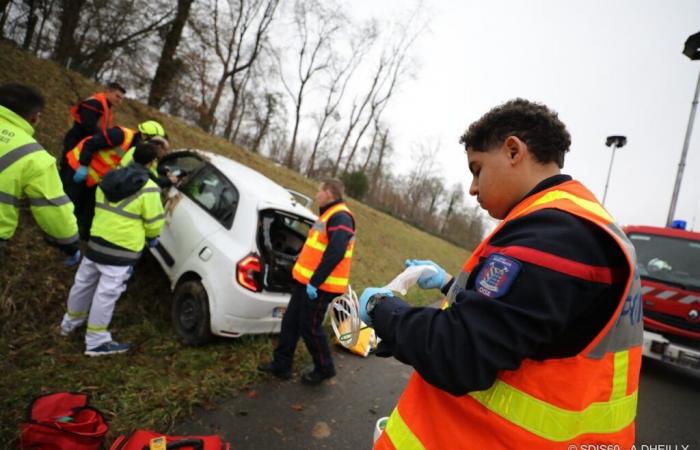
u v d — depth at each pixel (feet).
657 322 16.06
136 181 9.63
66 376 8.54
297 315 10.56
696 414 13.69
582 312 2.47
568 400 2.50
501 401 2.66
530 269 2.40
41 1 33.68
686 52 23.12
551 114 3.20
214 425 8.19
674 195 26.81
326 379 11.57
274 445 8.07
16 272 10.98
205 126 49.80
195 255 11.74
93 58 38.32
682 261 16.71
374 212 71.10
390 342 2.90
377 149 123.24
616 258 2.47
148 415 7.83
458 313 2.51
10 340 9.30
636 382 2.86
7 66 22.68
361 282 25.00
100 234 9.52
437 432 2.97
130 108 30.76
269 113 89.04
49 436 5.87
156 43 43.27
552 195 2.88
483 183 3.39
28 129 6.53
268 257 11.55
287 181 44.65
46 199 6.64
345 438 8.97
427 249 62.44
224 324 10.87
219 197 12.61
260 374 10.59
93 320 9.55
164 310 12.73
